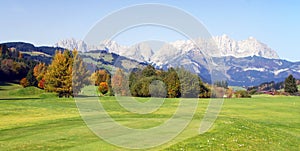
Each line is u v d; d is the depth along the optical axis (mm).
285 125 30750
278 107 48875
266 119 35969
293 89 97562
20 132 18750
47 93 53562
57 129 19719
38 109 35438
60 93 51438
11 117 28500
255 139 20078
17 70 101438
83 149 14555
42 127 20562
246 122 26703
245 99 61312
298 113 42594
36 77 86562
